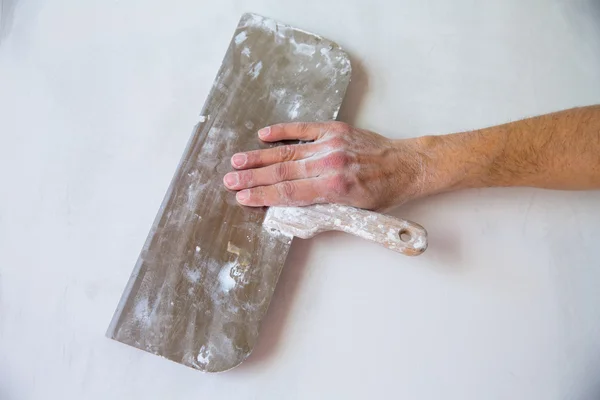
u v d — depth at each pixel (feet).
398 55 4.52
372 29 4.56
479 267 4.12
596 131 3.84
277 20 4.49
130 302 3.55
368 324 3.94
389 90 4.43
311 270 3.99
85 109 4.15
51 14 4.34
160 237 3.65
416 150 3.98
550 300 4.10
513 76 4.55
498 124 4.44
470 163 3.94
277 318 3.87
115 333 3.50
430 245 4.12
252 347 3.62
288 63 4.16
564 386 3.96
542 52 4.62
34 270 3.83
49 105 4.15
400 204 4.01
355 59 4.46
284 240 3.79
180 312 3.58
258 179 3.72
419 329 3.97
